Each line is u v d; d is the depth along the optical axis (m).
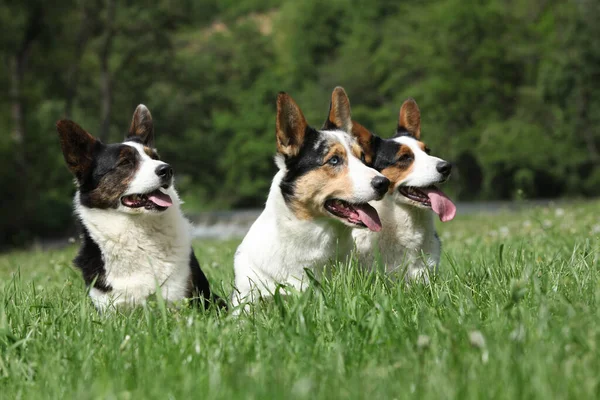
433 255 2.57
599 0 16.72
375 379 1.80
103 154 2.44
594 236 2.81
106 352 1.97
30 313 2.22
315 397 1.75
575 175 16.83
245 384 1.78
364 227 2.29
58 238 13.77
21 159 12.62
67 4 13.22
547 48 18.05
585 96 16.70
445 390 1.73
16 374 1.93
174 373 1.86
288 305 2.12
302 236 2.33
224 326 2.07
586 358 1.79
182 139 16.72
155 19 13.77
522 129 16.83
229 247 3.79
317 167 2.31
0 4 12.43
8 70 13.05
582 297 2.08
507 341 1.87
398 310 2.05
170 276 2.42
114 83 14.62
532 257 2.49
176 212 2.45
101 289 2.39
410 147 2.53
